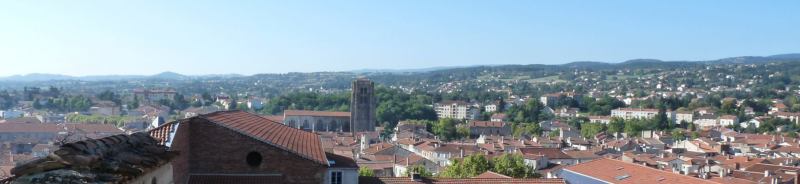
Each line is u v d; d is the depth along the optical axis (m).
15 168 17.39
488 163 106.06
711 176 114.62
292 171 43.88
